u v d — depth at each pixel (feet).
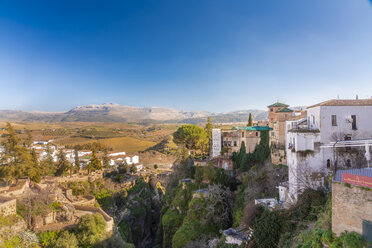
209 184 206.28
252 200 153.28
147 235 265.95
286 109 206.18
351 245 60.34
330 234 68.49
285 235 102.42
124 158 381.60
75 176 249.75
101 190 243.60
